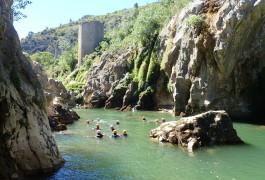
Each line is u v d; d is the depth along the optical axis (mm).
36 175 13086
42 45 197750
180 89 43219
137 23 64250
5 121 11781
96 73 71938
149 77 55781
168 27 52062
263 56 36656
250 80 37875
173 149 19375
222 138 20875
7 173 11703
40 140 13742
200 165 15789
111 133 26281
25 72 14430
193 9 42406
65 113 33094
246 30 36125
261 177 13992
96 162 16109
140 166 15492
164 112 50125
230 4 36344
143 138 23547
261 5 34562
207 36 38312
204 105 39219
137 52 64562
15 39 14406
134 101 57531
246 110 38281
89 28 105125
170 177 13766
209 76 39062
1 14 13125
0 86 11516
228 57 36938
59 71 113688
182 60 43125
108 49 82688
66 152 18469
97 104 63750
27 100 13680
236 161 16641
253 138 23859
